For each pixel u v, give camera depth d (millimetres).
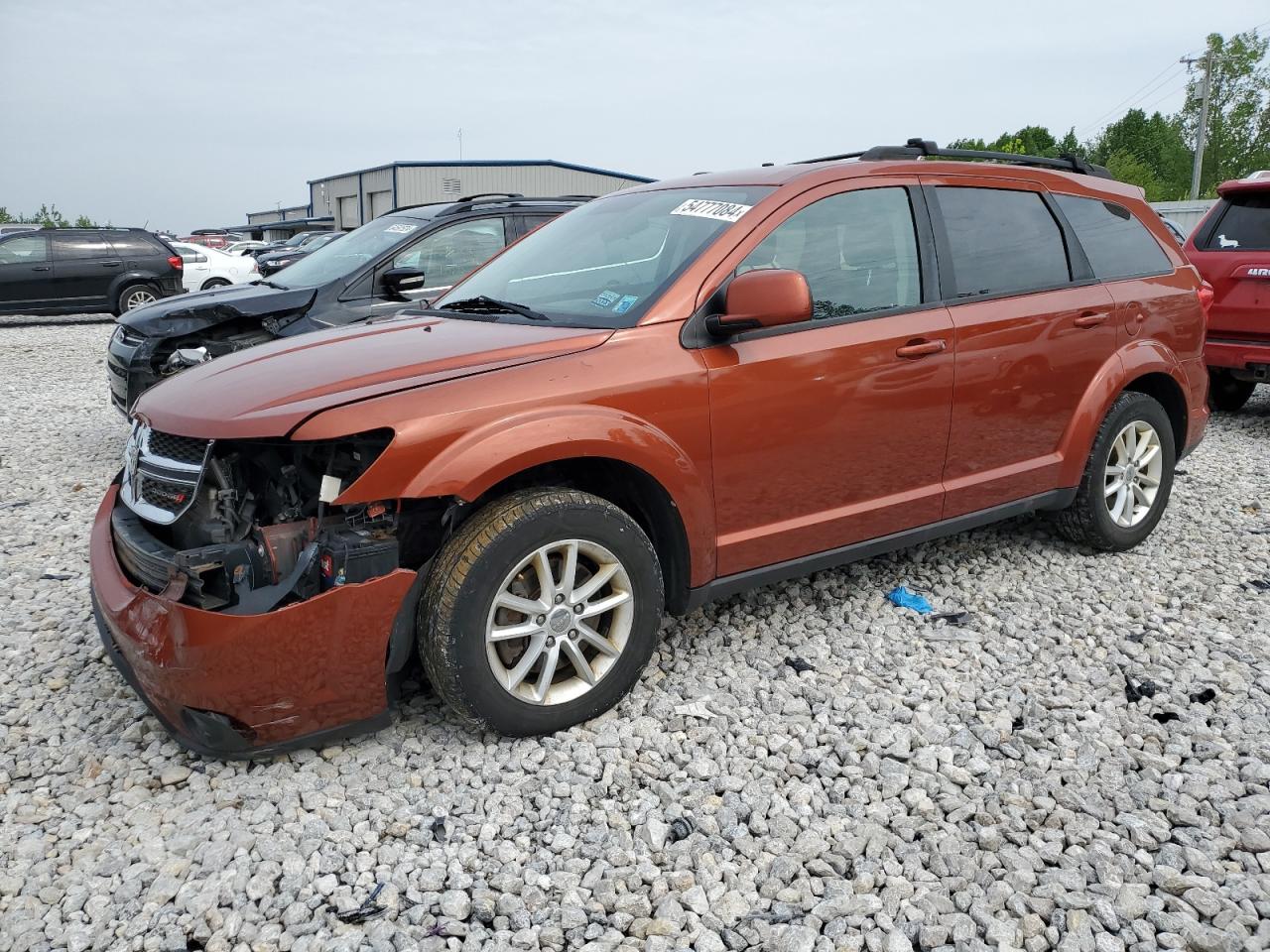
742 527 3471
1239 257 7309
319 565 2766
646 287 3402
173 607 2643
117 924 2355
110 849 2621
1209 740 3092
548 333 3254
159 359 6484
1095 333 4375
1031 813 2705
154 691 2746
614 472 3283
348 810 2770
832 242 3664
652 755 3029
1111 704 3320
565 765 2980
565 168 40188
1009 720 3230
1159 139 75312
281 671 2697
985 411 4023
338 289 6605
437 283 6945
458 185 39188
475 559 2838
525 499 2949
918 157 4129
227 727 2705
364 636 2777
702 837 2656
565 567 3033
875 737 3123
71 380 11227
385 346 3283
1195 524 5250
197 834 2668
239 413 2844
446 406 2838
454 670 2873
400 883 2492
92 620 4113
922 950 2277
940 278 3918
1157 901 2391
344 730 2877
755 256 3469
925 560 4688
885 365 3660
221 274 21328
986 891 2447
